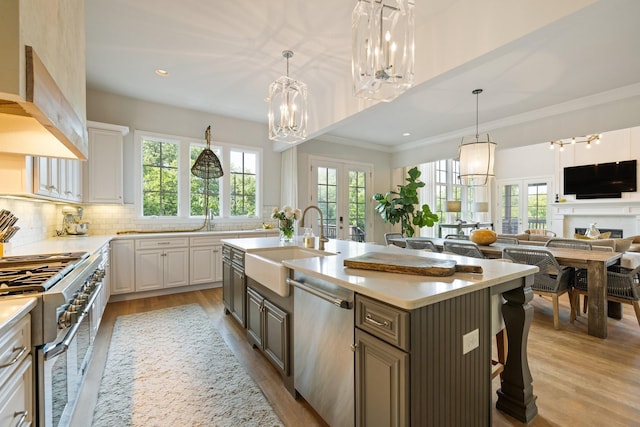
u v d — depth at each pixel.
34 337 1.12
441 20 2.38
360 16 1.88
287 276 1.91
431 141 6.12
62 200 2.76
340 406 1.48
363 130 5.61
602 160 7.22
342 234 6.30
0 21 0.78
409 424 1.13
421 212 6.48
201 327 3.00
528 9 1.85
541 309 3.59
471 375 1.39
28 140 1.52
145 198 4.42
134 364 2.28
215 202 4.94
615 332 2.89
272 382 2.06
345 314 1.44
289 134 3.01
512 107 4.29
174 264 4.08
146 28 2.62
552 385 2.00
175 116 4.56
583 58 2.95
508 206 9.36
